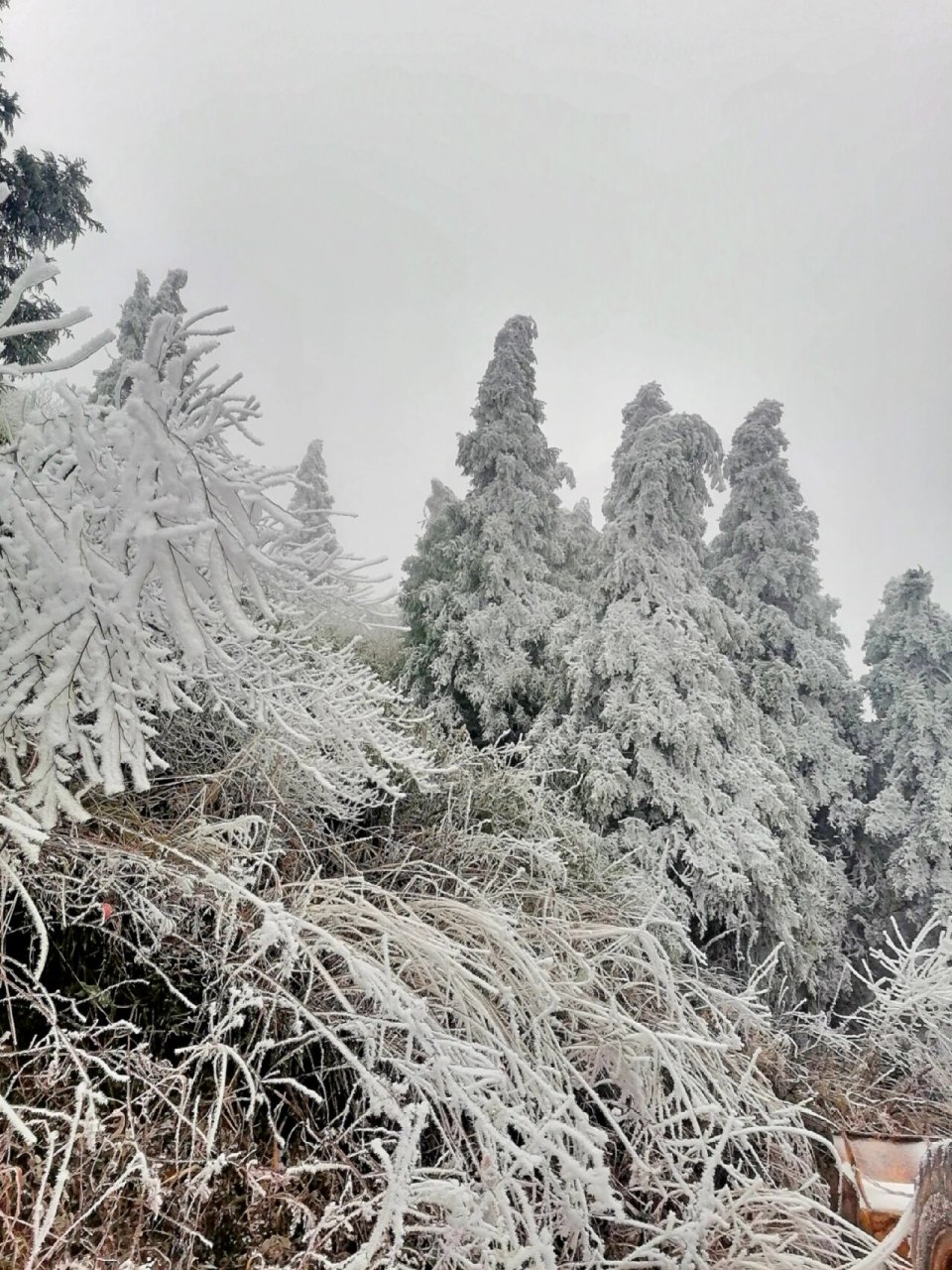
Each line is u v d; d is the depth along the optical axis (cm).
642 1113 190
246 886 175
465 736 415
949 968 321
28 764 149
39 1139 120
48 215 791
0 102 779
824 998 568
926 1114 288
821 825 763
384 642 664
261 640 203
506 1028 188
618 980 238
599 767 482
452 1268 134
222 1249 124
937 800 686
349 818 250
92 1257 103
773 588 850
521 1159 129
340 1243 137
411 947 179
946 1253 121
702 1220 156
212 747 229
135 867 158
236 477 135
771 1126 189
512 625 646
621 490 660
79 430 121
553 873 290
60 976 154
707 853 452
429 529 743
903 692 771
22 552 119
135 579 113
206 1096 145
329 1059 168
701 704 526
